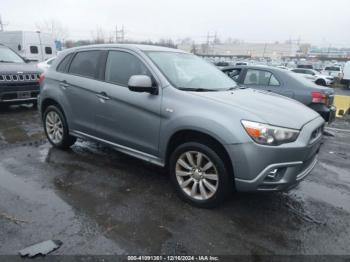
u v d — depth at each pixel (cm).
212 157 327
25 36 1670
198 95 348
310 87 665
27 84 799
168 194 375
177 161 357
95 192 373
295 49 9950
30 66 848
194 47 8919
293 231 311
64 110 485
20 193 363
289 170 313
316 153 373
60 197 357
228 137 309
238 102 341
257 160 303
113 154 505
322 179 450
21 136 602
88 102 443
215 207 344
